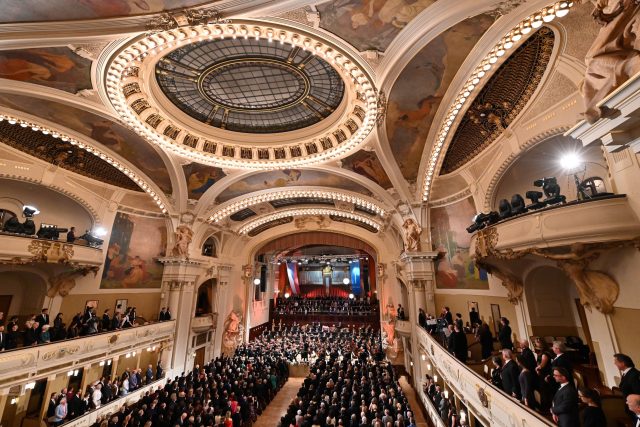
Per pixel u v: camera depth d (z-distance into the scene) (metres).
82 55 8.01
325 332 26.75
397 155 12.88
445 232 14.46
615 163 6.18
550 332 8.90
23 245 11.10
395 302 20.81
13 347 9.26
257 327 27.50
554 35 6.79
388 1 6.67
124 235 16.27
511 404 5.41
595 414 3.76
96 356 11.98
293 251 35.34
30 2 6.13
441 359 10.10
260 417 13.52
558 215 6.18
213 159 14.08
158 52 9.37
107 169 14.56
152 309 16.92
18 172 12.12
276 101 12.48
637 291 5.81
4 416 10.68
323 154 13.76
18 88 8.84
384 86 8.88
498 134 10.10
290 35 7.80
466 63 7.93
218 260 20.88
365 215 19.75
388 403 10.59
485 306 11.87
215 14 6.84
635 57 2.48
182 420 9.83
